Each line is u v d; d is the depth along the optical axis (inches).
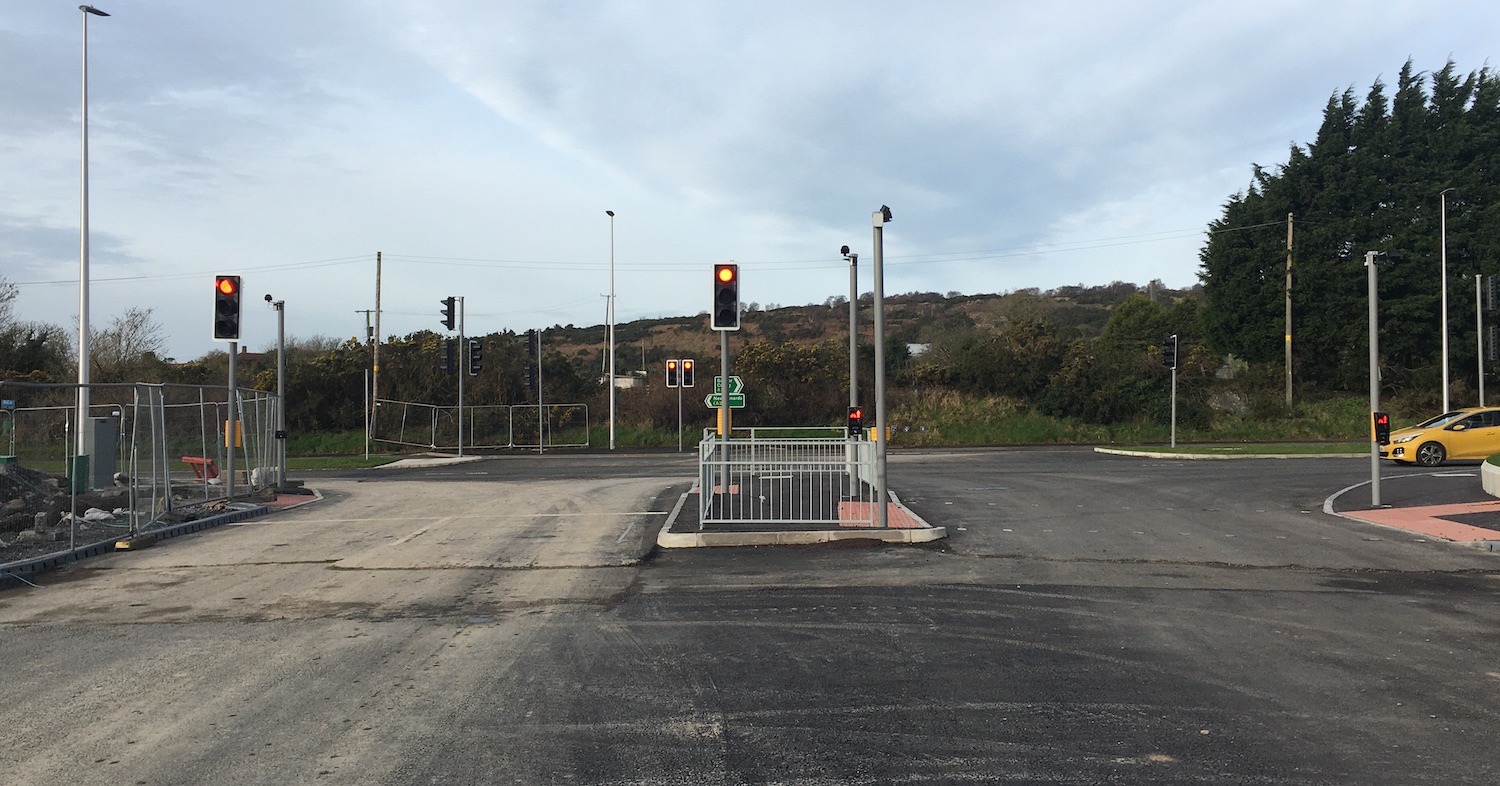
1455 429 998.4
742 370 1979.6
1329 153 1820.9
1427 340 1756.9
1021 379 1888.5
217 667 284.7
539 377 1736.0
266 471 892.6
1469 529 555.2
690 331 3489.2
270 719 234.4
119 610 374.9
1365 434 1706.4
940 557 488.7
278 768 201.2
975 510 671.8
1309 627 331.6
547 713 238.7
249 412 892.6
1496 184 1765.5
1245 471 981.2
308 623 347.3
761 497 651.5
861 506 627.8
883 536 538.6
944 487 841.5
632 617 354.9
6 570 438.0
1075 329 2637.8
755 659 292.5
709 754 209.6
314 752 211.0
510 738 220.1
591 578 439.5
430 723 231.1
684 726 228.8
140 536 558.6
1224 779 193.6
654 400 1920.5
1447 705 242.4
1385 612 355.9
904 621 344.8
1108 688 259.1
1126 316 2524.6
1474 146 1753.2
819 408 1934.1
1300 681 265.0
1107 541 534.0
